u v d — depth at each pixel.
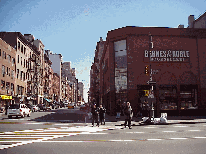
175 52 27.41
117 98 27.89
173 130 13.00
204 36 27.97
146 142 8.84
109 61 28.80
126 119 14.31
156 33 27.45
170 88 26.83
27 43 54.00
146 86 26.55
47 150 7.39
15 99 45.56
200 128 13.95
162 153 6.89
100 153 6.91
